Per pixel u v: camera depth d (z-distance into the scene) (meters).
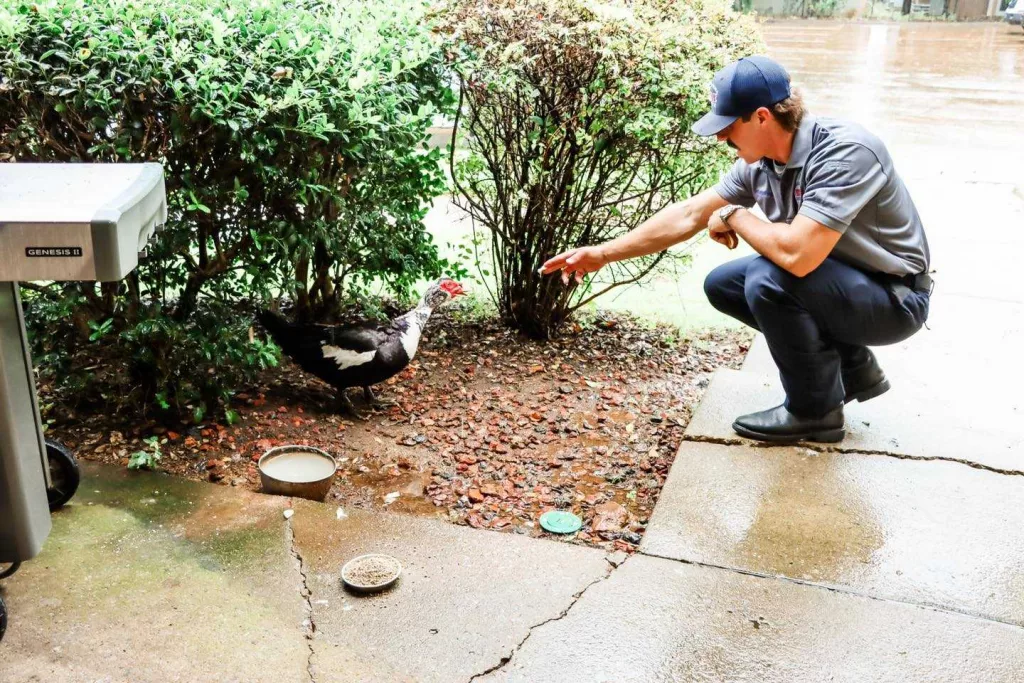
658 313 5.11
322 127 3.13
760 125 2.85
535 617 2.37
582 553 2.66
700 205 3.29
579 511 3.07
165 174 3.24
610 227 4.34
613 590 2.48
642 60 3.85
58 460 2.77
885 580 2.52
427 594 2.46
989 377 3.94
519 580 2.53
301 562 2.59
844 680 2.15
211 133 3.18
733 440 3.26
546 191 4.21
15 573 2.49
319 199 3.58
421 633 2.30
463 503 3.12
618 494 3.19
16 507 2.18
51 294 3.34
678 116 4.13
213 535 2.71
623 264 4.93
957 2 26.45
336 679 2.14
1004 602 2.43
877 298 2.96
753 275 3.06
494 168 4.27
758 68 2.82
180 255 3.45
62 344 3.48
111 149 3.13
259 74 3.14
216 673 2.14
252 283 3.54
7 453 2.13
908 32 22.44
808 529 2.74
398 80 3.85
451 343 4.59
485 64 3.87
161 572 2.52
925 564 2.58
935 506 2.87
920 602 2.43
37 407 2.28
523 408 3.89
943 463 3.12
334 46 3.38
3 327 2.07
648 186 4.31
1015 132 10.84
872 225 2.92
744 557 2.62
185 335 3.38
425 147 4.19
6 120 3.20
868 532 2.73
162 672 2.14
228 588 2.46
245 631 2.29
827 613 2.38
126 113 3.09
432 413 3.83
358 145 3.37
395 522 2.81
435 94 4.15
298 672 2.15
